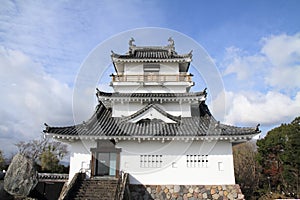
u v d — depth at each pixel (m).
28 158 12.97
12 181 12.09
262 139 23.52
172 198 10.82
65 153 31.72
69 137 11.14
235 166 24.42
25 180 12.30
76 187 10.09
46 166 27.22
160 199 10.84
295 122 21.48
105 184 10.38
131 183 11.21
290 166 19.70
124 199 9.42
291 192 19.44
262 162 22.83
